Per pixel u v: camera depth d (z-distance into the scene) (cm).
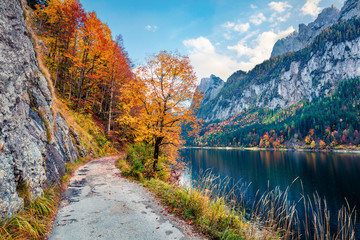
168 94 1106
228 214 579
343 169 4741
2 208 379
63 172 935
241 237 471
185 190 720
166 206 647
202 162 6488
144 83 1105
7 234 346
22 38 630
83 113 2414
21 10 649
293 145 14838
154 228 485
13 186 434
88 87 2673
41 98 852
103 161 1689
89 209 605
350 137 12212
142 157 1231
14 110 521
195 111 1118
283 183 3503
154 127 1105
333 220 1848
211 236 462
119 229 472
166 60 1060
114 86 2508
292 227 1659
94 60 2362
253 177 4053
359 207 2233
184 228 494
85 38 2244
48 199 576
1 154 422
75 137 1623
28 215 436
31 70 778
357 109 15462
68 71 2556
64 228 469
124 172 1152
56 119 1204
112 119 2955
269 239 483
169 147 1363
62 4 2042
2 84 470
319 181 3600
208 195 668
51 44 2228
